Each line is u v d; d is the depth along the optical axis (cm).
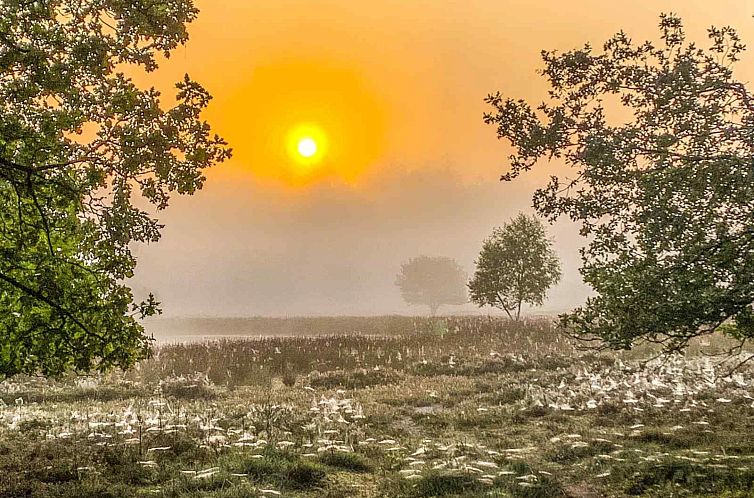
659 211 881
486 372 2278
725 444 1038
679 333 890
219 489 855
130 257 988
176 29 876
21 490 839
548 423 1343
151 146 871
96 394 1941
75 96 817
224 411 1574
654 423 1251
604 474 923
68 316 908
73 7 848
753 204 841
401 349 2842
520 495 856
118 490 847
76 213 932
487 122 1019
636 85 938
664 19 927
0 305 888
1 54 753
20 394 1895
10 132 764
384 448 1170
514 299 3709
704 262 852
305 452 1090
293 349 2827
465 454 1098
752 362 2031
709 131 864
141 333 1011
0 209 881
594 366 2200
